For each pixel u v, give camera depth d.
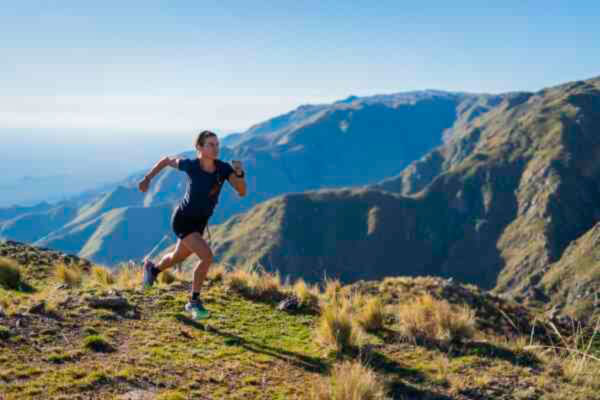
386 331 7.27
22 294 8.39
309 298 8.91
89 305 6.92
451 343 6.71
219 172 5.91
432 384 5.30
